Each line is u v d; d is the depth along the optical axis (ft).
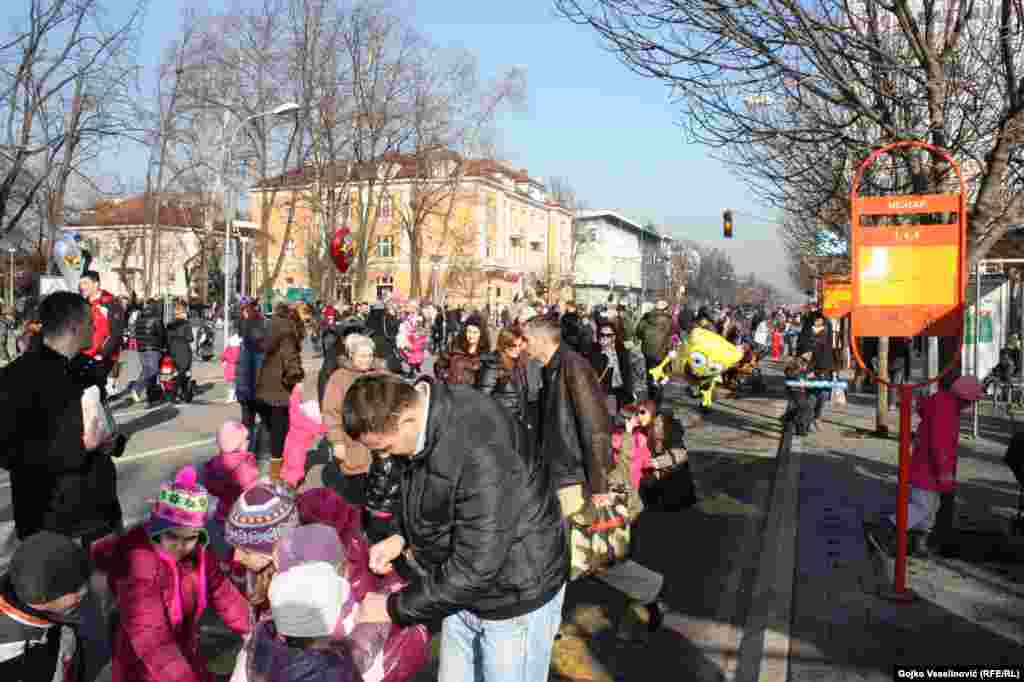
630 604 18.33
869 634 15.23
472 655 10.23
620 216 323.16
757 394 61.98
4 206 79.10
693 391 57.21
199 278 203.92
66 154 83.71
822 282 71.31
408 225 159.12
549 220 276.00
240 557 10.95
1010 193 27.37
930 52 21.27
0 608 9.87
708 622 17.26
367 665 8.77
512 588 9.45
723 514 26.45
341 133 130.93
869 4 22.04
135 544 10.43
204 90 118.01
